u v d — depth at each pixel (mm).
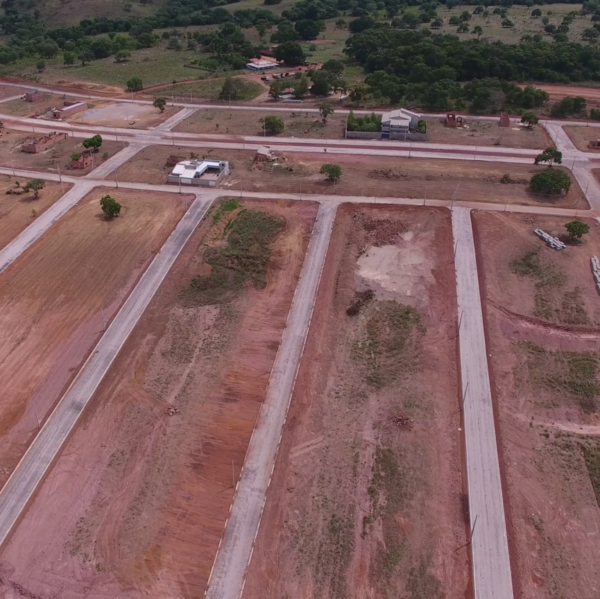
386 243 66312
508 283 58844
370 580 32375
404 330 51844
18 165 88500
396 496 36969
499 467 39000
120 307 54906
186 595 31672
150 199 76812
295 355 49000
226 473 38625
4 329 51625
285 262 62188
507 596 31625
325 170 80750
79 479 38031
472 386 45656
